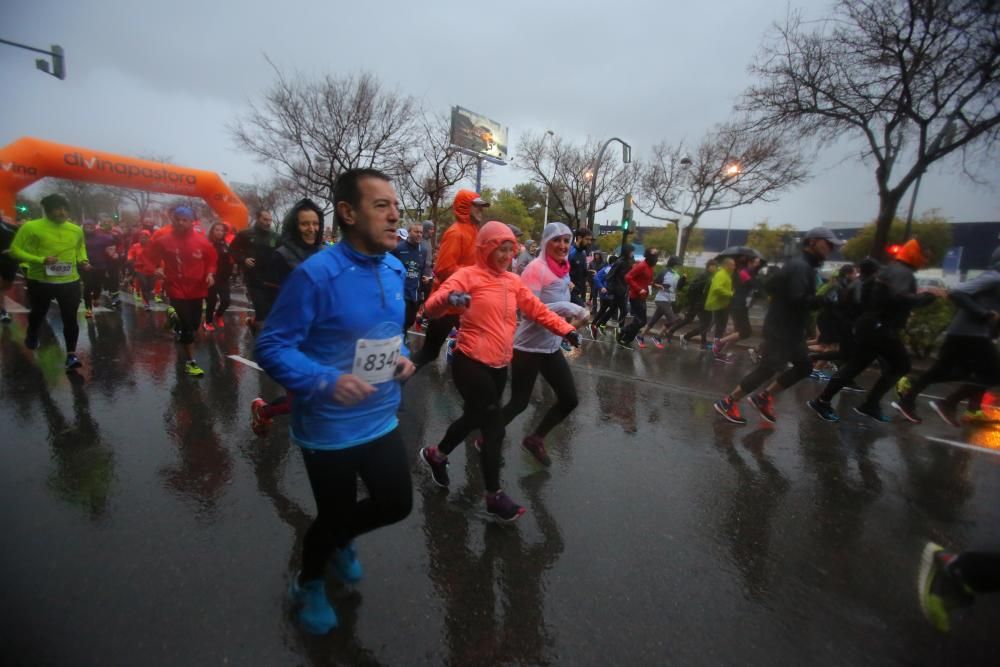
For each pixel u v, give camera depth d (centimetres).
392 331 193
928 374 541
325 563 206
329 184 2020
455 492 335
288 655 195
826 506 346
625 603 237
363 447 192
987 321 500
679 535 298
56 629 199
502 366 311
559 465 388
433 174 2361
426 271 740
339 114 1895
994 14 908
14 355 614
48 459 345
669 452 425
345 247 182
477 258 306
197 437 396
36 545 251
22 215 1300
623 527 303
